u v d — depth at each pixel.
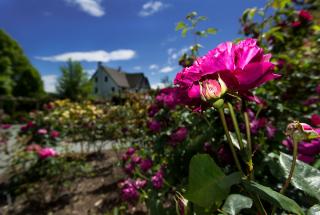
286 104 2.08
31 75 31.73
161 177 1.64
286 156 0.60
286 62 2.16
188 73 0.60
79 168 4.25
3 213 3.15
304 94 2.21
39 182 3.87
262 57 0.57
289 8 2.25
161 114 2.22
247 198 0.60
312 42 2.23
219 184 0.48
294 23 2.10
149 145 3.13
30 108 14.09
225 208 0.59
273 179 1.10
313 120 0.93
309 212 0.48
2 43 30.28
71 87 37.81
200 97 0.60
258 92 1.96
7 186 3.84
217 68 0.55
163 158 2.17
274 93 2.21
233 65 0.56
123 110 5.43
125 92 6.55
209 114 1.57
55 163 3.82
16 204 3.35
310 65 2.21
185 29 2.02
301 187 0.54
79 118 5.77
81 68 39.53
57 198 3.44
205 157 0.50
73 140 5.86
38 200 3.41
